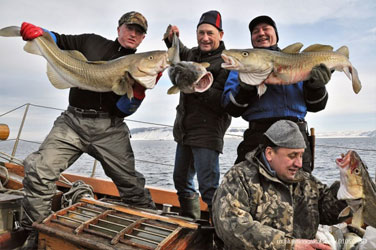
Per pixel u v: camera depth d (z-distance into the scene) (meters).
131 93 2.81
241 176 2.21
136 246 2.08
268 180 2.18
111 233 2.25
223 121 3.24
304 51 2.62
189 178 3.42
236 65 2.50
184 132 3.26
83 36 3.25
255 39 2.98
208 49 3.22
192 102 3.21
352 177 1.95
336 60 2.64
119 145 3.21
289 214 2.14
